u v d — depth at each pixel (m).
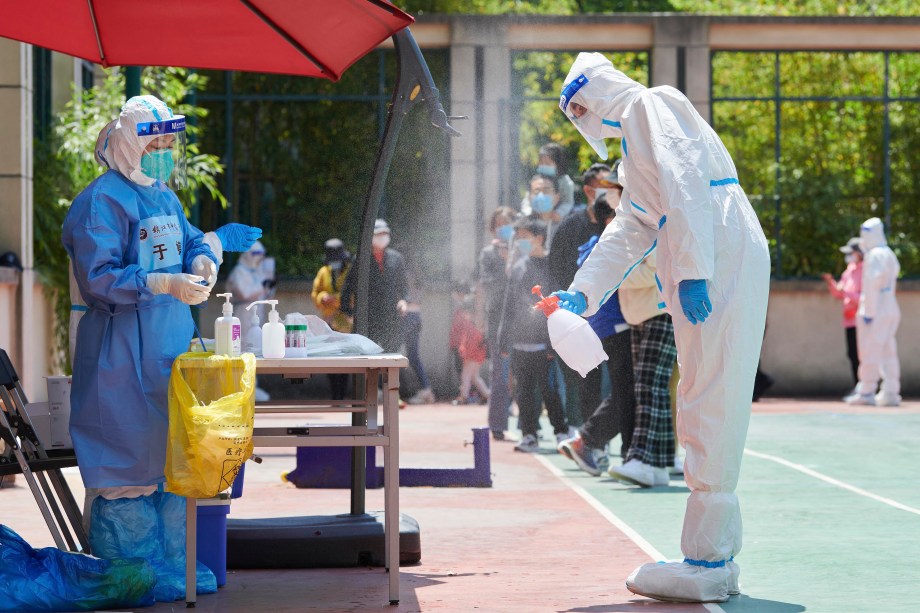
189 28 6.66
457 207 19.81
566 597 5.85
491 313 14.82
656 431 9.90
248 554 6.64
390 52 20.83
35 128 15.24
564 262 11.69
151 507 5.88
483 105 19.89
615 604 5.68
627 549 7.19
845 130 22.31
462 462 11.54
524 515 8.48
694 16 20.28
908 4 27.44
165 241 5.89
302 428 5.92
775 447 12.69
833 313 20.66
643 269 9.70
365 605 5.66
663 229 5.79
